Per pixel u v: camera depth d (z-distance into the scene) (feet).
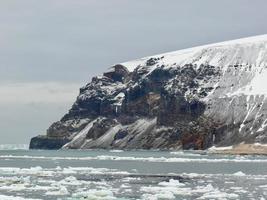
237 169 649.20
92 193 365.61
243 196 360.89
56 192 375.86
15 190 390.83
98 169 634.02
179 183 447.01
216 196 358.43
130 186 428.15
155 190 395.14
